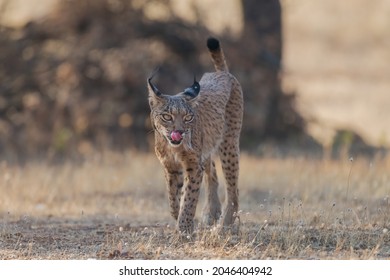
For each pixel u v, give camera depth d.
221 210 20.92
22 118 39.16
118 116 38.81
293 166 29.59
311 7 74.06
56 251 17.91
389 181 25.92
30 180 27.62
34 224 21.20
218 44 21.00
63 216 22.70
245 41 40.59
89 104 38.72
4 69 39.81
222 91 20.12
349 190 24.78
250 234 18.77
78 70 39.09
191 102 18.31
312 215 20.67
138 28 39.84
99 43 39.44
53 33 40.09
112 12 39.91
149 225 20.62
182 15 42.66
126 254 17.20
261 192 26.47
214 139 19.55
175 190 18.92
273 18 42.03
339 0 76.38
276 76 40.66
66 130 37.56
